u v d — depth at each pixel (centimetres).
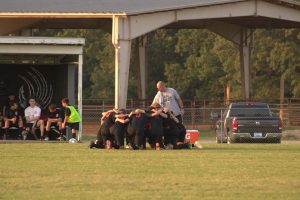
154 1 15175
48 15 13888
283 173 4981
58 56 10250
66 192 4144
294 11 15462
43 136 9088
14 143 8381
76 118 9006
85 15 13900
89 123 14562
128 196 4003
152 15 14288
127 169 5194
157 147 7050
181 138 7219
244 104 10644
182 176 4819
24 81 9675
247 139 10231
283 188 4300
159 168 5259
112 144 7131
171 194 4078
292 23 17675
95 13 13900
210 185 4416
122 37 14050
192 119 15038
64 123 8969
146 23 14238
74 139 8694
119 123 7031
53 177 4756
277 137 10250
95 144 7194
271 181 4588
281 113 15425
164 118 7050
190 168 5266
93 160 5825
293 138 12825
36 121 9119
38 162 5672
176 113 7175
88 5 14800
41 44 9294
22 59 10250
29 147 7375
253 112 10625
